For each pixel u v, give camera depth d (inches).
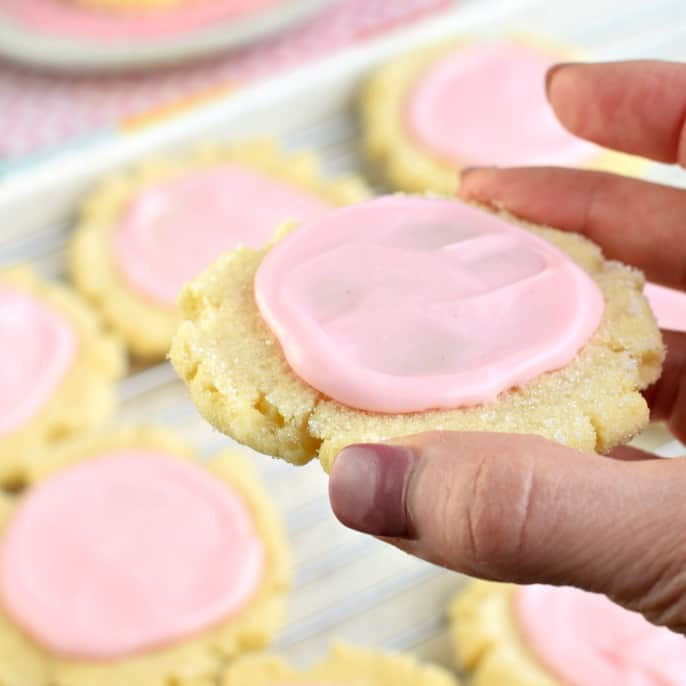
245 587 19.5
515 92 24.0
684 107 15.9
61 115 24.5
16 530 19.9
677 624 13.4
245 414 14.0
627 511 12.9
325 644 19.5
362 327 14.2
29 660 19.2
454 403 13.9
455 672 19.3
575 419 14.0
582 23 26.3
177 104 24.4
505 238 14.9
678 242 16.0
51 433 21.1
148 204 22.6
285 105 23.8
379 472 13.1
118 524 20.0
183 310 14.9
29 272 22.2
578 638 19.2
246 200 22.7
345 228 14.9
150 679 19.0
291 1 25.6
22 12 25.3
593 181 16.1
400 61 24.5
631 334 14.6
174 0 25.5
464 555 13.1
